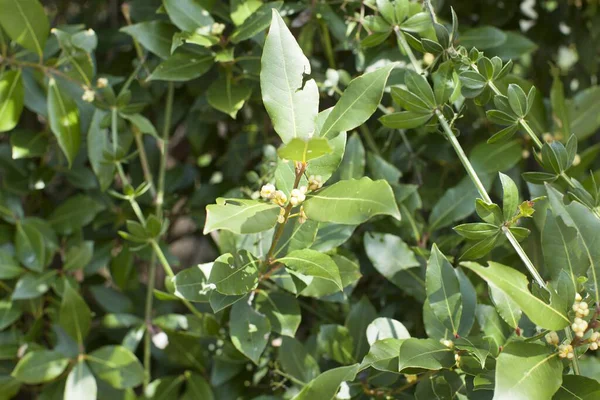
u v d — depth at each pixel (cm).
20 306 145
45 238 146
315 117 115
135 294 152
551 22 165
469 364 118
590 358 128
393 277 133
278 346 136
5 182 146
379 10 129
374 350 120
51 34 142
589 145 162
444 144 146
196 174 158
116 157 136
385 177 135
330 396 119
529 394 110
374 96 116
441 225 136
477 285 136
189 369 143
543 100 145
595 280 114
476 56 122
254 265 122
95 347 153
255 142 156
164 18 143
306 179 118
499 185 146
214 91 136
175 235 172
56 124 137
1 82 136
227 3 143
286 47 115
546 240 115
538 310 111
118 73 153
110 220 150
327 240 128
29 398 160
